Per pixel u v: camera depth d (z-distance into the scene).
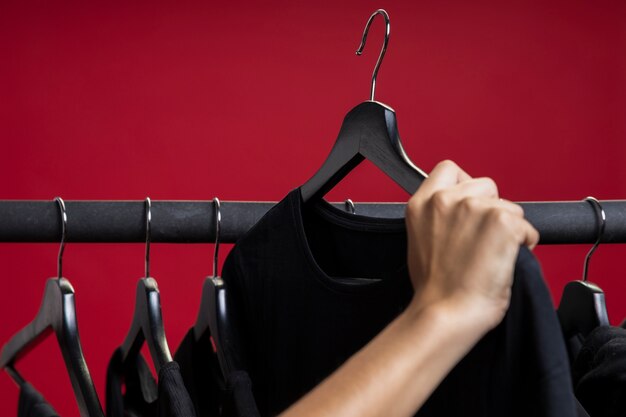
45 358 2.49
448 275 0.46
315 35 2.51
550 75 2.60
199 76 2.48
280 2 2.50
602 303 0.79
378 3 2.53
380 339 0.46
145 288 0.82
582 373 0.73
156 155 2.48
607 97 2.61
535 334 0.47
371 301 0.64
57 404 2.51
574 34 2.60
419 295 0.47
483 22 2.57
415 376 0.44
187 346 0.84
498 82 2.58
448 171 0.50
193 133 2.49
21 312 2.43
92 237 0.84
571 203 0.88
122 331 2.50
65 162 2.43
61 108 2.42
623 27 2.60
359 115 0.66
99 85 2.44
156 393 0.91
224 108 2.50
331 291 0.67
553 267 2.75
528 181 2.61
